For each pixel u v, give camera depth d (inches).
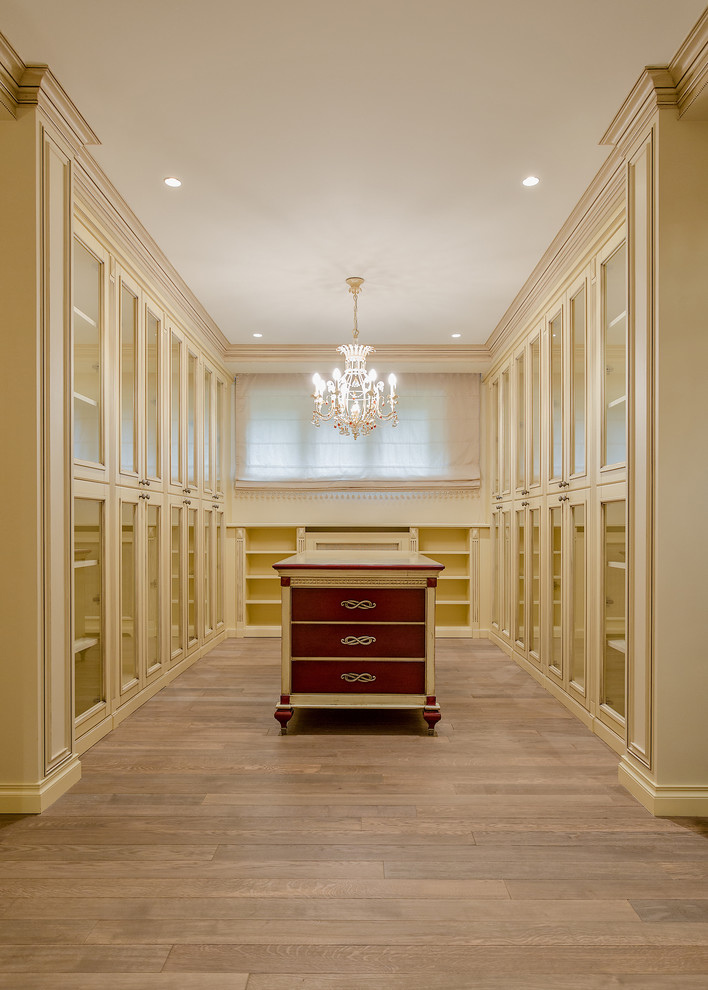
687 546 96.3
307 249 155.6
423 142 111.1
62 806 97.9
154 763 115.8
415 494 254.2
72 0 80.0
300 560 152.3
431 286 180.2
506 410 220.8
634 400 103.8
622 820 93.8
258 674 185.0
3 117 95.0
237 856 83.3
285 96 98.9
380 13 82.6
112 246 133.0
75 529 114.4
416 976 61.5
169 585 173.5
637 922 69.9
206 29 85.4
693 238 96.5
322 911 71.6
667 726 95.9
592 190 125.2
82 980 60.7
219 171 120.4
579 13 82.8
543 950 65.3
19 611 95.7
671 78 94.5
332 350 239.6
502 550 224.8
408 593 135.1
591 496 133.9
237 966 62.7
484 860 82.4
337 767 114.0
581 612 142.8
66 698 105.0
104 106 101.1
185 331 190.2
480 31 85.9
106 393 130.0
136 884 76.8
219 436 238.1
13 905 72.6
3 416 96.0
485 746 124.9
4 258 96.0
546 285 166.7
